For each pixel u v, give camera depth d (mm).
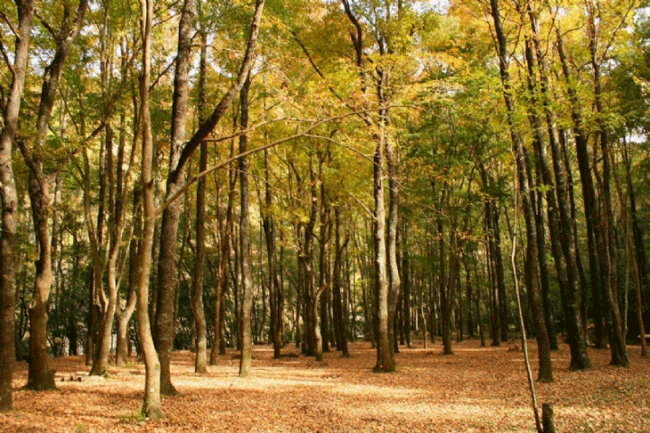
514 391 10648
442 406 9141
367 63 13289
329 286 27578
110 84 13664
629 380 11234
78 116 15508
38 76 12562
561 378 12156
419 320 45281
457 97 11500
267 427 7504
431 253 27391
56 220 16828
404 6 14297
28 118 12414
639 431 6762
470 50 15789
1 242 8312
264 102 15141
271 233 24312
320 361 20219
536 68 12133
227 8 11633
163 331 10094
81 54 14312
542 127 10055
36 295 10586
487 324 45438
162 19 14008
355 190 17688
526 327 36406
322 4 14531
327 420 8000
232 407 9055
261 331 39062
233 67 15047
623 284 24828
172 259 10141
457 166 18859
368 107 11992
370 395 10594
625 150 17938
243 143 14906
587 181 16344
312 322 24469
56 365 19125
